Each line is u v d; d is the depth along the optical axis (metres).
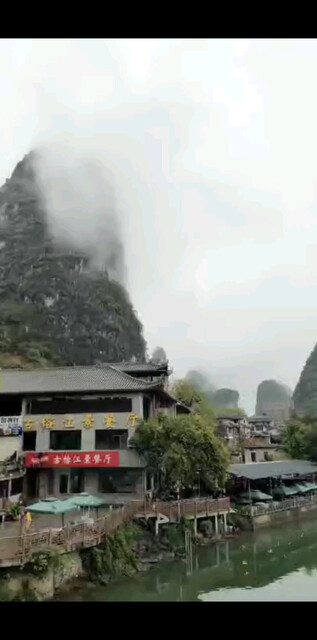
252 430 96.62
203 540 36.88
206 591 27.39
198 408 61.94
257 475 53.44
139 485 37.69
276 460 77.19
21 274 141.00
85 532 25.81
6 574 21.62
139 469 37.81
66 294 140.62
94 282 148.62
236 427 84.94
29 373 45.69
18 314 130.25
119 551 28.33
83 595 24.02
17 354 119.12
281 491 57.81
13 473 36.38
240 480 54.47
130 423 38.66
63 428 39.59
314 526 49.53
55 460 38.38
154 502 34.50
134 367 48.03
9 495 36.00
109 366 46.34
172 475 36.16
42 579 22.33
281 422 115.69
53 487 38.84
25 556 22.08
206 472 38.47
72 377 43.62
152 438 36.81
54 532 23.98
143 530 33.22
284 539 43.06
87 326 139.50
